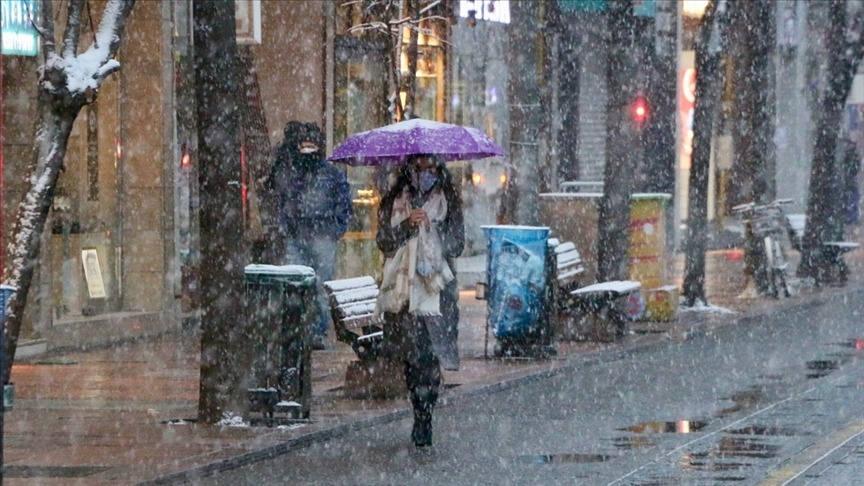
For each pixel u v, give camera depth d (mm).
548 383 32188
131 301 42281
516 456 23203
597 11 63781
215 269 25625
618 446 24000
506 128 63375
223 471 22172
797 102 92250
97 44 23422
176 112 43531
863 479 20781
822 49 83062
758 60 55281
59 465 21906
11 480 20734
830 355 36750
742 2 55250
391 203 23906
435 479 21406
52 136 23125
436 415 27500
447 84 59594
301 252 37781
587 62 67375
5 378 21422
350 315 28828
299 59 47156
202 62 25484
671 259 51531
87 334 39000
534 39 47094
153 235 42375
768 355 36938
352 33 49531
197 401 28703
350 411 27359
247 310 25844
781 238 55562
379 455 23484
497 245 35344
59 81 22922
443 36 58531
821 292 55031
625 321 40125
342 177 38219
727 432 25281
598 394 30312
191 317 44312
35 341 36750
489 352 36719
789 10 89938
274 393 25750
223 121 25578
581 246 44188
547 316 35500
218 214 25594
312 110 47375
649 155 70438
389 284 23812
